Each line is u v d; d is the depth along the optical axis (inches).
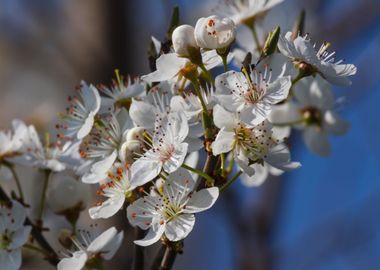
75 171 14.9
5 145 15.2
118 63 21.3
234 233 20.8
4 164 15.1
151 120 13.5
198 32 13.3
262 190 21.1
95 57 21.2
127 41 21.5
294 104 17.0
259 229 20.7
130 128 13.9
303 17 15.1
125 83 15.2
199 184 13.3
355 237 21.0
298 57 13.3
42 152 15.3
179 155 13.1
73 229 14.9
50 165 15.1
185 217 13.1
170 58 13.5
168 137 13.2
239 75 13.2
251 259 20.6
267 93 13.2
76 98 14.6
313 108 17.0
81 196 15.0
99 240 13.6
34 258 17.4
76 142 14.6
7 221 14.1
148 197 13.2
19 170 21.0
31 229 14.3
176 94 13.8
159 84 13.9
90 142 14.2
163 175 13.2
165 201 13.1
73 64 21.4
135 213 13.2
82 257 13.5
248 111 13.1
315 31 21.4
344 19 21.3
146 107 13.5
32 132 15.4
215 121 13.1
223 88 13.2
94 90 14.1
